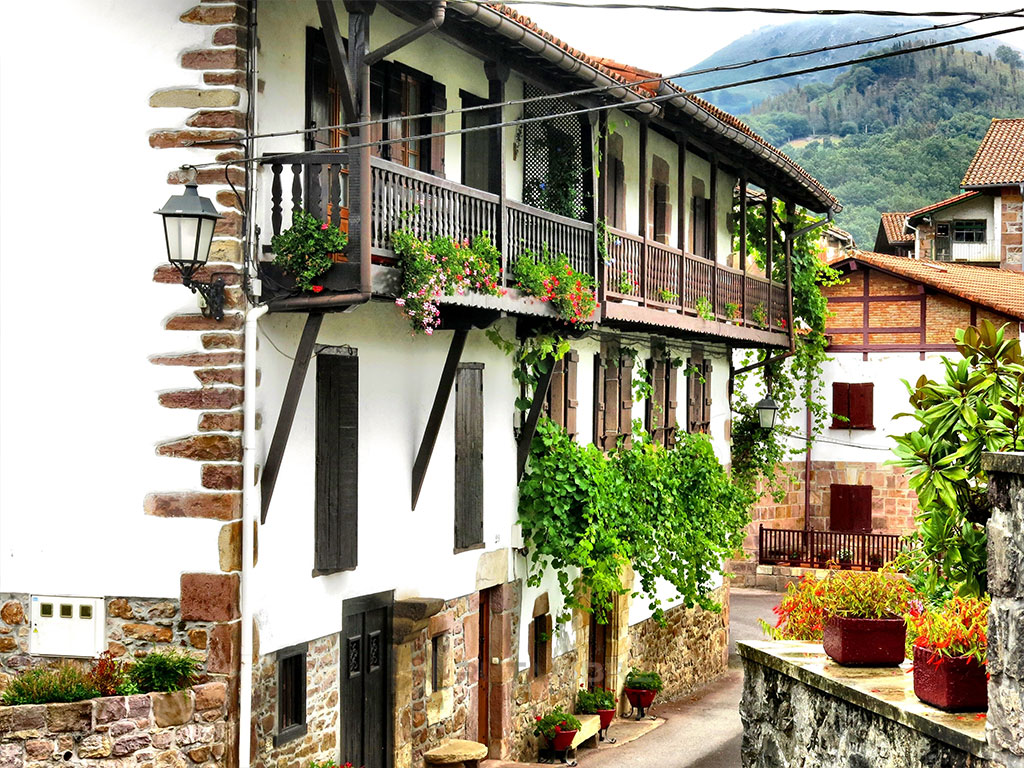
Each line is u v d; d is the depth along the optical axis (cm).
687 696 1945
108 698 868
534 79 1297
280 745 1008
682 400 1972
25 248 994
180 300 961
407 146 1194
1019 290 3136
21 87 995
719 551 1841
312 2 1045
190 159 959
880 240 4916
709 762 1482
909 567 908
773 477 2448
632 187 1700
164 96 964
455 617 1304
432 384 1257
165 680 927
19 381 993
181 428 959
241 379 955
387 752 1177
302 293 951
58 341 986
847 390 3134
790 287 2192
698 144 1823
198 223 905
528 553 1470
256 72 965
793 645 816
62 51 988
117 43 976
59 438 984
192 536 955
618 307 1462
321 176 1039
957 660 608
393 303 1169
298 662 1040
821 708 724
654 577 1664
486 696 1402
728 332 1852
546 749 1484
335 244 936
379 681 1172
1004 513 559
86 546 978
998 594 560
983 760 564
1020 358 706
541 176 1395
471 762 1245
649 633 1830
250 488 954
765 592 3061
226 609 946
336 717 1095
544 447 1467
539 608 1501
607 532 1462
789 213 2211
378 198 1004
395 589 1191
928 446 689
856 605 746
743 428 2411
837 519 3141
